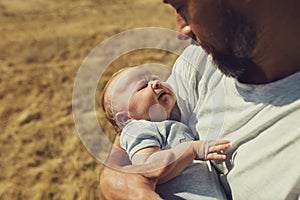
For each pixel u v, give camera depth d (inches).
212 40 45.0
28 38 398.3
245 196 50.1
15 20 454.0
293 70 45.1
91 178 220.1
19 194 213.3
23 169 227.9
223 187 55.2
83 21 460.8
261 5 40.6
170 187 54.0
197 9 43.4
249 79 49.5
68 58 358.3
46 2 522.6
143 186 52.1
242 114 50.7
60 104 286.0
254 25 41.6
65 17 474.6
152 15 483.2
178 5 45.4
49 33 415.5
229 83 53.2
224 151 53.2
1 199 210.4
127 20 464.1
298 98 45.3
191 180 54.1
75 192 212.7
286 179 44.8
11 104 285.1
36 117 271.4
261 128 48.4
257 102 49.3
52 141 247.9
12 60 349.4
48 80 317.4
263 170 47.4
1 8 489.4
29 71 330.0
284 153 45.5
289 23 41.7
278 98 46.9
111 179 55.7
